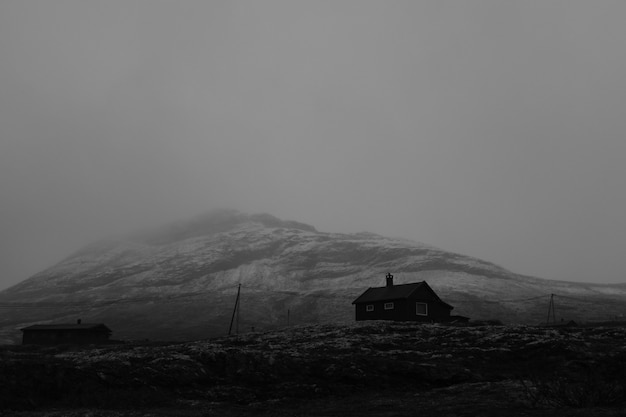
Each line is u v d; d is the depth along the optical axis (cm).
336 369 3981
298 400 3497
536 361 4394
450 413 2812
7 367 3266
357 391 3747
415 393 3650
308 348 4741
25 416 2742
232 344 5466
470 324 7438
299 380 3859
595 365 3984
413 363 4169
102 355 4362
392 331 6150
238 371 3922
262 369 3947
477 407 2933
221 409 3131
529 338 4928
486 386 3666
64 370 3412
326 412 3050
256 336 6284
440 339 5303
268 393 3647
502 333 5362
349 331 6062
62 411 2900
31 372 3291
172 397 3422
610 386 2831
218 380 3819
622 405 2666
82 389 3312
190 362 3922
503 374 4144
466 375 4028
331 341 5244
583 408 2633
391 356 4484
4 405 2983
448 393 3541
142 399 3256
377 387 3828
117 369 3628
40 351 6719
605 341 5003
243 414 2953
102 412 2877
